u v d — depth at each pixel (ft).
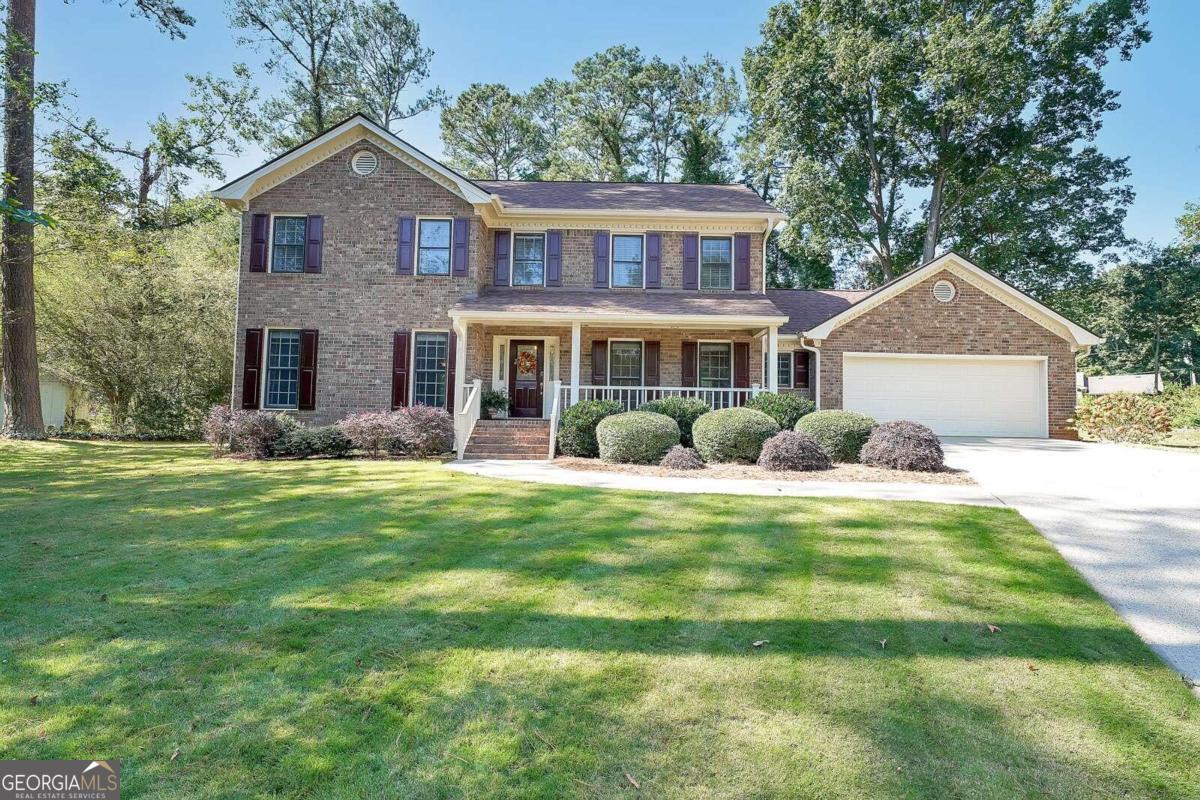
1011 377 51.83
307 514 22.11
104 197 57.06
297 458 40.14
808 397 56.54
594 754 8.54
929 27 81.10
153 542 18.48
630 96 108.17
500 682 10.35
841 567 16.16
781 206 86.89
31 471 33.50
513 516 21.72
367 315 48.96
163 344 57.62
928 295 52.08
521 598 13.98
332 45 96.63
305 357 48.52
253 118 84.69
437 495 25.49
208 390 58.85
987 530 19.80
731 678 10.55
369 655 11.27
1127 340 145.69
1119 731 9.20
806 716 9.47
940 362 52.08
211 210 77.05
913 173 88.43
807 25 88.22
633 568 16.06
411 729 9.07
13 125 48.85
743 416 36.32
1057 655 11.53
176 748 8.61
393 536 19.13
